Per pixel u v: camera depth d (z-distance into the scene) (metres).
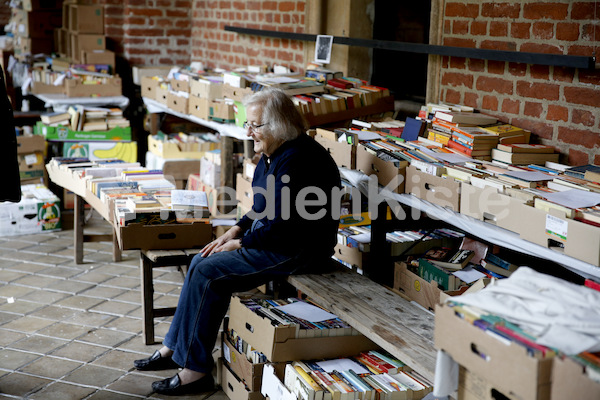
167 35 7.78
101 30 7.70
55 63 7.62
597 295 2.02
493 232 2.88
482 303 2.08
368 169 3.62
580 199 2.71
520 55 3.61
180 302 3.29
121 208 3.65
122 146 6.54
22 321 4.05
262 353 3.02
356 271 3.75
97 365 3.55
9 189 3.21
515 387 1.87
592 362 1.76
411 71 5.05
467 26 4.07
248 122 3.31
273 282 3.85
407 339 2.69
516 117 3.79
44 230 5.78
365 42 4.73
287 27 5.81
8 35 9.77
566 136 3.50
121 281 4.74
